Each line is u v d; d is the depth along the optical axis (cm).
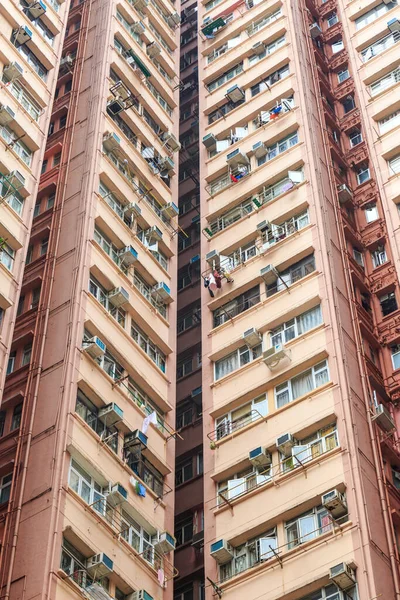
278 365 3884
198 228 5509
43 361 3644
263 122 5075
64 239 4122
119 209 4466
